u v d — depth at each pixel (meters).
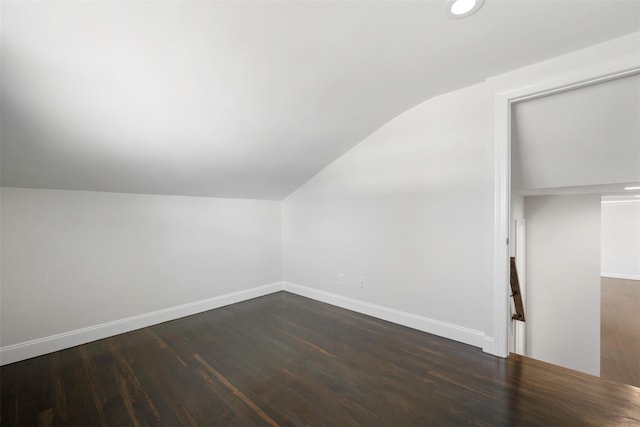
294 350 2.25
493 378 1.82
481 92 2.13
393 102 2.39
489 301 2.13
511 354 2.12
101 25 1.23
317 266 3.52
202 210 3.19
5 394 1.74
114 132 1.89
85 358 2.17
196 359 2.13
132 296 2.71
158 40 1.36
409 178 2.60
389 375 1.88
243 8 1.26
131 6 1.17
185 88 1.70
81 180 2.31
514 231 2.96
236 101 1.92
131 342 2.43
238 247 3.51
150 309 2.82
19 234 2.17
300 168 3.20
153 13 1.22
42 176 2.13
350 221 3.12
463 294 2.29
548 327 3.62
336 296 3.31
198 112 1.92
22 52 1.27
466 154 2.23
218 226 3.33
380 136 2.81
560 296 3.54
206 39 1.40
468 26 1.47
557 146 2.04
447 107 2.33
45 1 1.09
